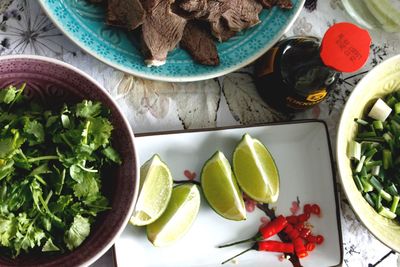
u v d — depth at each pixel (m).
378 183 0.42
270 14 0.43
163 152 0.40
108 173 0.35
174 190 0.38
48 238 0.32
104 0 0.39
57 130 0.33
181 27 0.39
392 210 0.42
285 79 0.39
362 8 0.46
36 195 0.32
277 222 0.41
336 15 0.46
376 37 0.47
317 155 0.43
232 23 0.41
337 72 0.38
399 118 0.44
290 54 0.39
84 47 0.38
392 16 0.45
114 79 0.41
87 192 0.33
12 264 0.32
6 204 0.31
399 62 0.42
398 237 0.41
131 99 0.41
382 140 0.43
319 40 0.40
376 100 0.44
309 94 0.39
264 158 0.41
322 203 0.43
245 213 0.40
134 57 0.39
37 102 0.35
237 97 0.43
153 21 0.39
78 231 0.32
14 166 0.32
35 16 0.40
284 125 0.42
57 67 0.33
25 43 0.39
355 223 0.44
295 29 0.45
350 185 0.40
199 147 0.40
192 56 0.41
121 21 0.38
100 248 0.33
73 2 0.38
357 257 0.44
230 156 0.41
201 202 0.40
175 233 0.38
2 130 0.32
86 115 0.33
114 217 0.33
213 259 0.40
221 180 0.39
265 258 0.41
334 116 0.45
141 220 0.37
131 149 0.34
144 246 0.38
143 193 0.37
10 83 0.34
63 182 0.32
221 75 0.41
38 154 0.33
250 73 0.43
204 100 0.42
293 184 0.43
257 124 0.42
